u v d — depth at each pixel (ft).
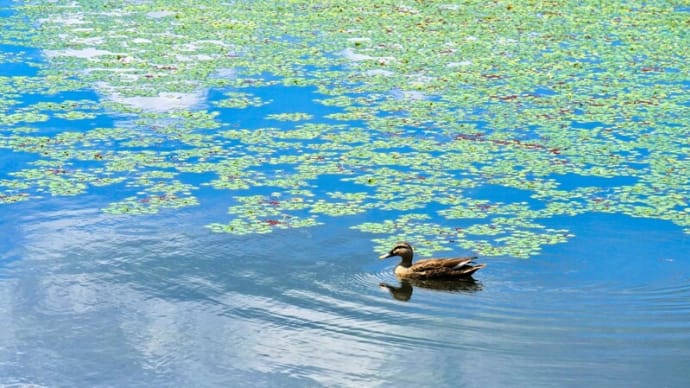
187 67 105.70
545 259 63.00
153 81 100.42
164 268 62.18
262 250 64.39
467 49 113.70
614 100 95.66
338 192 73.15
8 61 106.93
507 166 78.43
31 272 61.72
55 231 67.00
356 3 136.87
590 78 103.04
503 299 58.23
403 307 57.52
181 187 74.02
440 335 54.54
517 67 106.83
